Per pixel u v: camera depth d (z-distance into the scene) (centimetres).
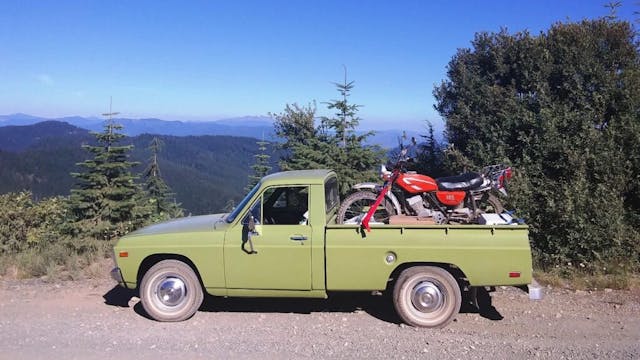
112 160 1215
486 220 624
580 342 541
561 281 762
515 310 644
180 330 590
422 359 502
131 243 631
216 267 612
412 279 588
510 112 1130
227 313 648
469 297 646
